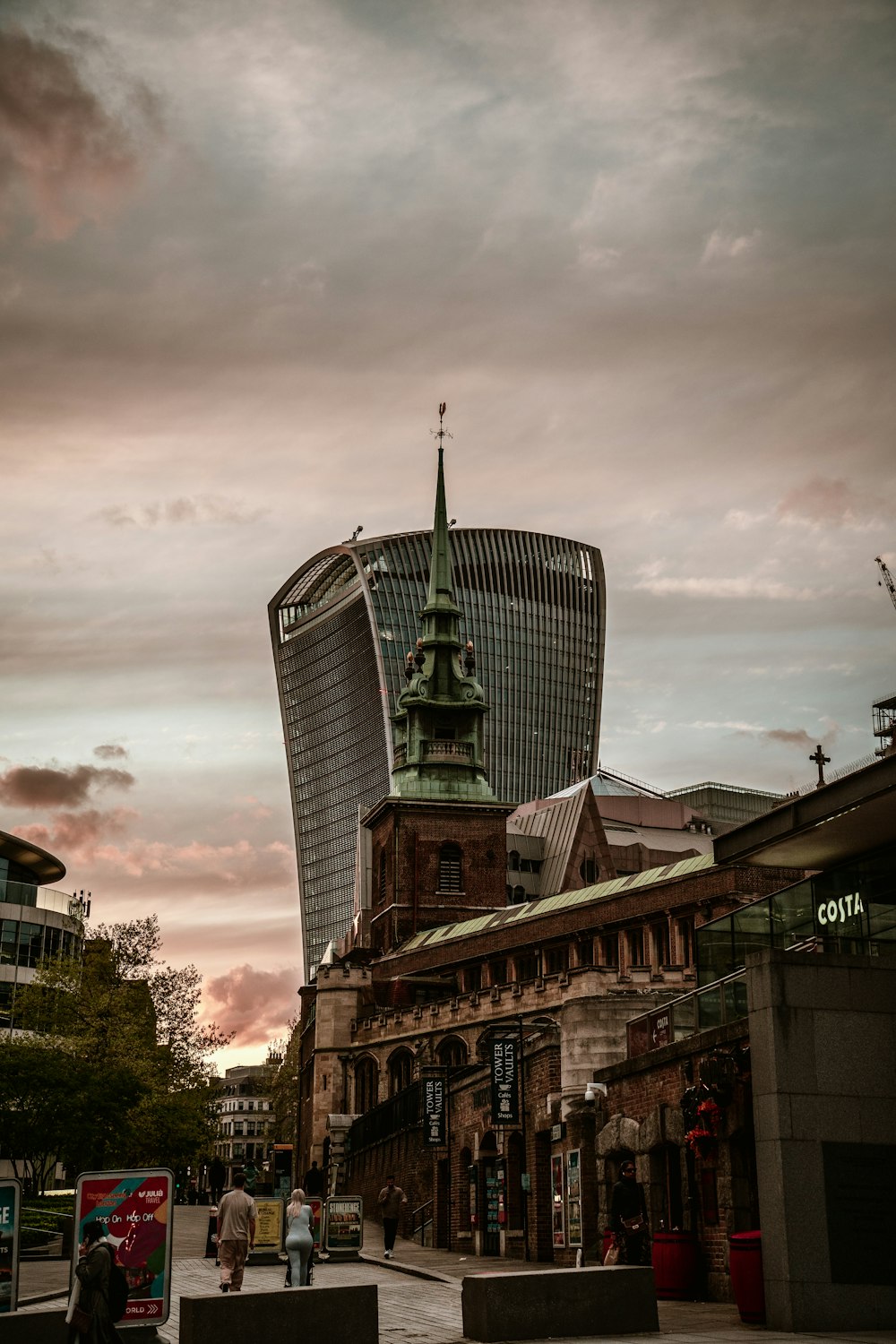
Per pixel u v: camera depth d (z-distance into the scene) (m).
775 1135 26.50
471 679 129.50
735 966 34.97
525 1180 45.94
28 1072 67.94
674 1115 32.31
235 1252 31.81
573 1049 41.44
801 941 33.06
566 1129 40.19
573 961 96.00
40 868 134.12
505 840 125.38
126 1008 83.12
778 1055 26.88
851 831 31.03
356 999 103.88
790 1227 25.94
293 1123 143.75
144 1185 25.88
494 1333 23.67
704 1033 30.95
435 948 107.56
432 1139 57.72
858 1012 27.45
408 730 128.62
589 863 135.12
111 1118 69.81
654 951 90.50
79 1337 20.64
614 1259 29.69
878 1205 26.52
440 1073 59.25
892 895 30.81
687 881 89.44
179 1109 81.44
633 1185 30.06
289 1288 22.83
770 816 32.16
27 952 127.88
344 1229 46.38
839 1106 26.88
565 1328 24.05
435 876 122.44
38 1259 48.06
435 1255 49.84
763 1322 26.03
